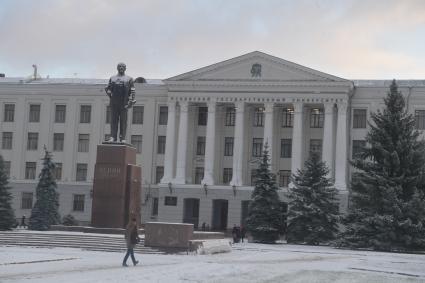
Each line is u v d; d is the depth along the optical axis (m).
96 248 29.55
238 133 71.44
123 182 32.59
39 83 78.75
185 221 72.25
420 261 31.80
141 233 33.19
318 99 69.50
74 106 77.19
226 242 33.72
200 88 72.25
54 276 17.44
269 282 18.06
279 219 52.50
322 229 48.97
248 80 70.81
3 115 78.75
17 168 77.62
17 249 28.30
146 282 16.64
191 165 74.50
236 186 70.25
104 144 32.97
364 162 44.25
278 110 73.38
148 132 75.38
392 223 41.22
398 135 44.00
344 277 21.14
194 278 18.02
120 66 34.22
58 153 77.25
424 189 43.47
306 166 52.75
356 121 70.50
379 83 73.75
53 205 61.94
